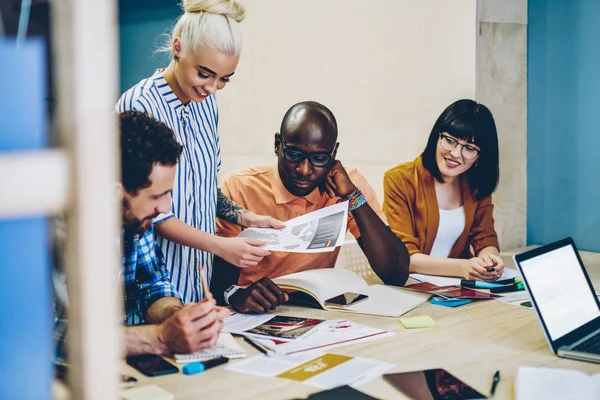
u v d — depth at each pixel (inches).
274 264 85.0
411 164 92.9
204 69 65.7
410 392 43.1
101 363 21.1
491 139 92.1
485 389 43.9
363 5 93.0
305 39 96.7
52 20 20.3
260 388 43.8
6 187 18.7
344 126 95.0
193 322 50.1
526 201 105.7
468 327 59.6
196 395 42.4
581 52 100.5
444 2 93.2
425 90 93.3
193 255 72.6
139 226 55.3
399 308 65.6
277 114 98.4
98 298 20.8
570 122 103.0
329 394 42.4
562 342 52.7
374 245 83.2
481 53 95.3
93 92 20.2
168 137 53.6
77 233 20.3
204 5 64.9
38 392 26.8
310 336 56.2
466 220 94.4
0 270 27.8
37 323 27.0
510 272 84.6
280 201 85.6
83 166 20.1
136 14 138.5
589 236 102.6
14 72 24.4
